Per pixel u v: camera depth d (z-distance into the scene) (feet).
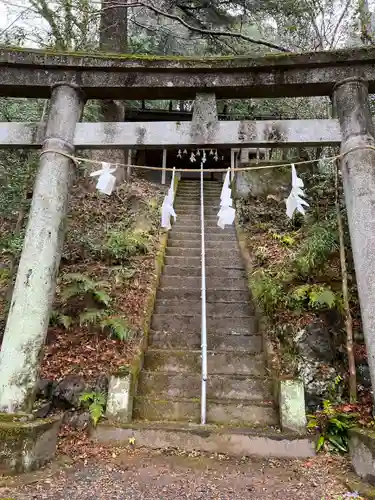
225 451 11.28
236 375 13.98
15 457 9.40
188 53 36.14
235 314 17.34
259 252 20.66
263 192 26.58
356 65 12.62
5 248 20.45
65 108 12.72
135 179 32.99
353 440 10.55
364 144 11.68
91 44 26.73
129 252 20.68
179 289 18.67
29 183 22.20
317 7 25.58
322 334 14.29
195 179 40.75
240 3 27.50
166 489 9.15
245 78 12.87
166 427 11.71
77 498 8.48
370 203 11.07
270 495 8.94
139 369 13.99
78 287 16.20
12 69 13.05
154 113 39.68
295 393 12.20
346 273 15.17
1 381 10.36
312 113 27.55
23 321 10.72
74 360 13.93
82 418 12.28
